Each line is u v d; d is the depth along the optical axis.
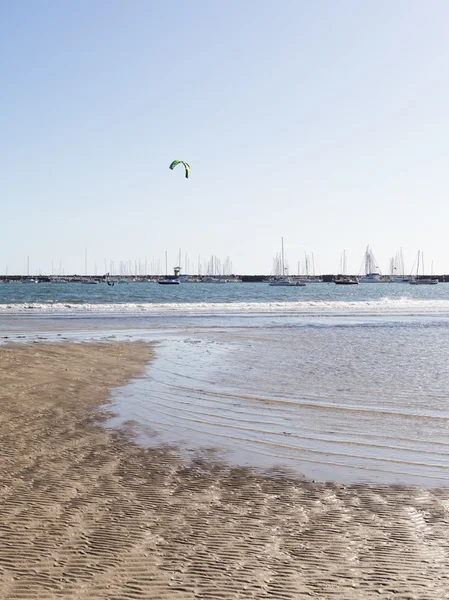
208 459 10.09
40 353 23.41
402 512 7.57
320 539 6.64
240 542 6.55
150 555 6.19
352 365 21.23
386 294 145.25
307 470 9.51
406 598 5.34
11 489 8.27
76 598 5.30
